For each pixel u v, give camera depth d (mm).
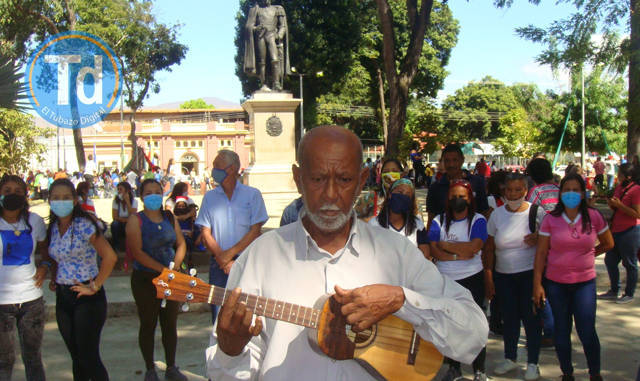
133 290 4973
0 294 4121
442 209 5816
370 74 39094
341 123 41656
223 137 56250
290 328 2090
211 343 2129
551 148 33781
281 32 13398
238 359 2010
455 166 5750
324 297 2043
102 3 26578
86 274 4238
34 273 4270
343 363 2088
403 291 1922
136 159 31406
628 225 7387
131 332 6691
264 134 12797
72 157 56625
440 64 38000
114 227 9094
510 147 41594
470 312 2088
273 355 2076
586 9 9742
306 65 31750
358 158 2027
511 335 5207
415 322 1973
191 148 56000
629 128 12742
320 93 34531
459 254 4797
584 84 31094
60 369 5523
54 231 4270
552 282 4727
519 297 5168
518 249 5070
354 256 2109
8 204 4047
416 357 2148
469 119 59594
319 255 2090
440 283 2152
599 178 17922
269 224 11102
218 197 5195
